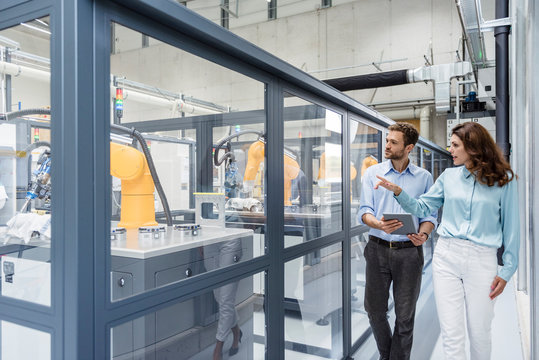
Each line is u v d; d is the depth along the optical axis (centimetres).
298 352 218
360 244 294
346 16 763
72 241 94
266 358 170
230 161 188
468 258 163
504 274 158
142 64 162
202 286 134
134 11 109
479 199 162
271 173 174
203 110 219
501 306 345
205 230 175
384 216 173
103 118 100
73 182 94
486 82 511
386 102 763
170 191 249
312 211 220
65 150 95
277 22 816
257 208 174
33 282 113
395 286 200
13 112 123
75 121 93
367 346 268
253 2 831
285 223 193
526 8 246
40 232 112
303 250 200
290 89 189
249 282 171
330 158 239
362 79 646
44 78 108
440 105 595
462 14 358
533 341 181
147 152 159
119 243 136
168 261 133
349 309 257
